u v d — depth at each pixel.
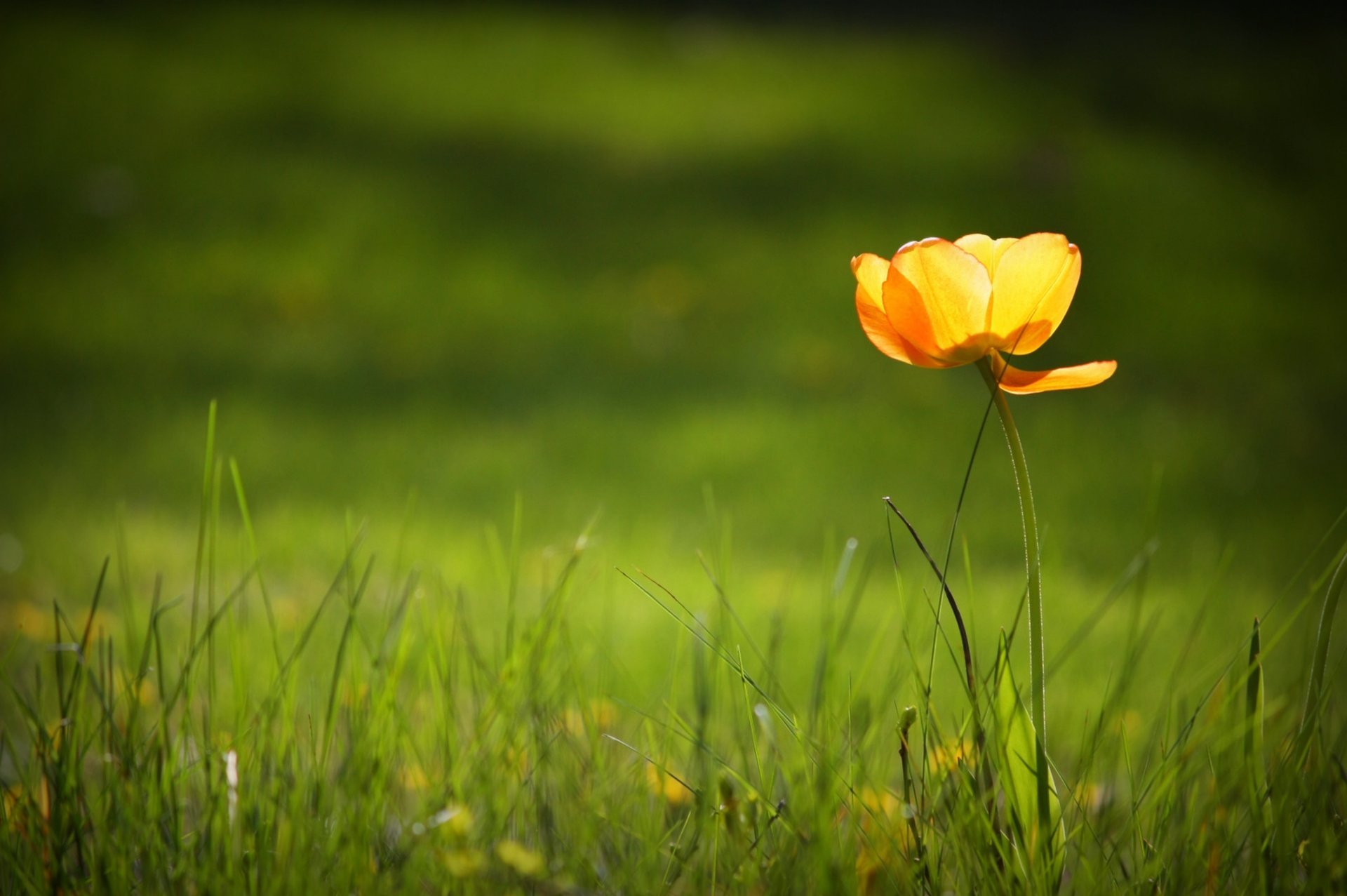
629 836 1.77
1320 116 18.08
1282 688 3.61
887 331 1.60
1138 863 1.61
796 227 13.34
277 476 7.34
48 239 12.15
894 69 18.62
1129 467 8.26
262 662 3.54
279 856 1.52
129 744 1.69
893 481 7.75
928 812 1.56
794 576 5.32
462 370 10.02
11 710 2.89
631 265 12.45
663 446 8.30
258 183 13.73
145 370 9.56
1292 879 1.39
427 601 3.11
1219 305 12.12
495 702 1.89
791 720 1.89
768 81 17.91
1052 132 16.39
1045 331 1.49
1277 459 8.67
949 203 14.05
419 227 13.02
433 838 1.47
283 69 17.12
